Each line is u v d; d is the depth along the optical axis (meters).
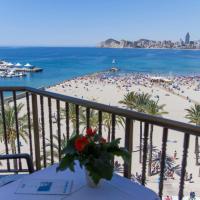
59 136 2.95
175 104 35.53
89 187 1.75
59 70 88.81
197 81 62.66
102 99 39.09
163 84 55.66
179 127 1.81
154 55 176.75
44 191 1.71
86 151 1.63
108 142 1.72
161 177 2.13
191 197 11.73
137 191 1.72
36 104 3.08
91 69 91.81
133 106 21.09
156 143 18.36
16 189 1.75
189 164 16.09
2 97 3.28
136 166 14.37
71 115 12.00
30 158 2.36
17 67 91.69
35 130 3.18
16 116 3.41
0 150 13.84
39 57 154.62
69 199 1.62
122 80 61.62
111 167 1.60
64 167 1.63
